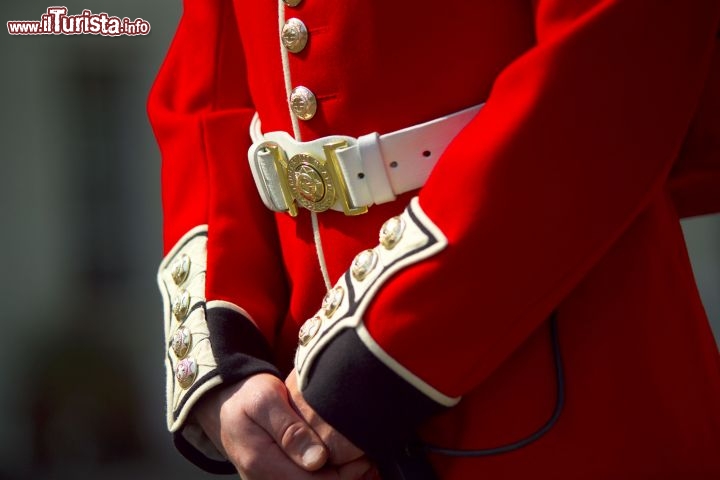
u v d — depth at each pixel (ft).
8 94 66.33
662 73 14.42
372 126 16.03
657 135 14.48
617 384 15.44
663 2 14.35
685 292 15.97
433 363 14.84
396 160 15.88
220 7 19.35
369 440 15.15
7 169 66.74
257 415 15.94
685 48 14.48
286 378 17.03
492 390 15.76
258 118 18.38
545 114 14.39
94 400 62.44
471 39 15.57
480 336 14.70
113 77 66.08
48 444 61.05
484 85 15.69
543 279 14.53
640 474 15.42
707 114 16.60
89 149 66.80
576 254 14.52
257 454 15.92
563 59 14.37
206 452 17.87
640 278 15.49
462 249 14.53
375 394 15.03
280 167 17.02
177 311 17.93
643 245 15.56
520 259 14.46
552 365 15.61
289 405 15.90
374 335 15.02
